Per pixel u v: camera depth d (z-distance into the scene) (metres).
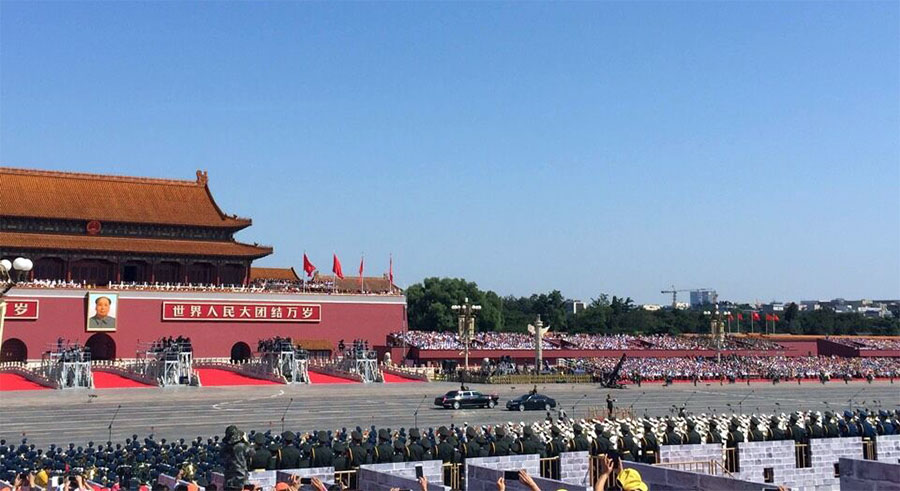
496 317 183.50
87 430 64.12
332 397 91.56
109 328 117.69
